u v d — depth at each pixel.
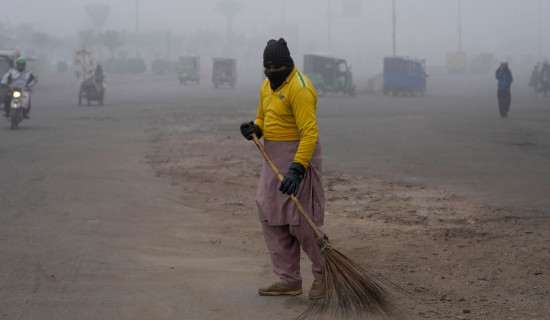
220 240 6.25
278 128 4.25
